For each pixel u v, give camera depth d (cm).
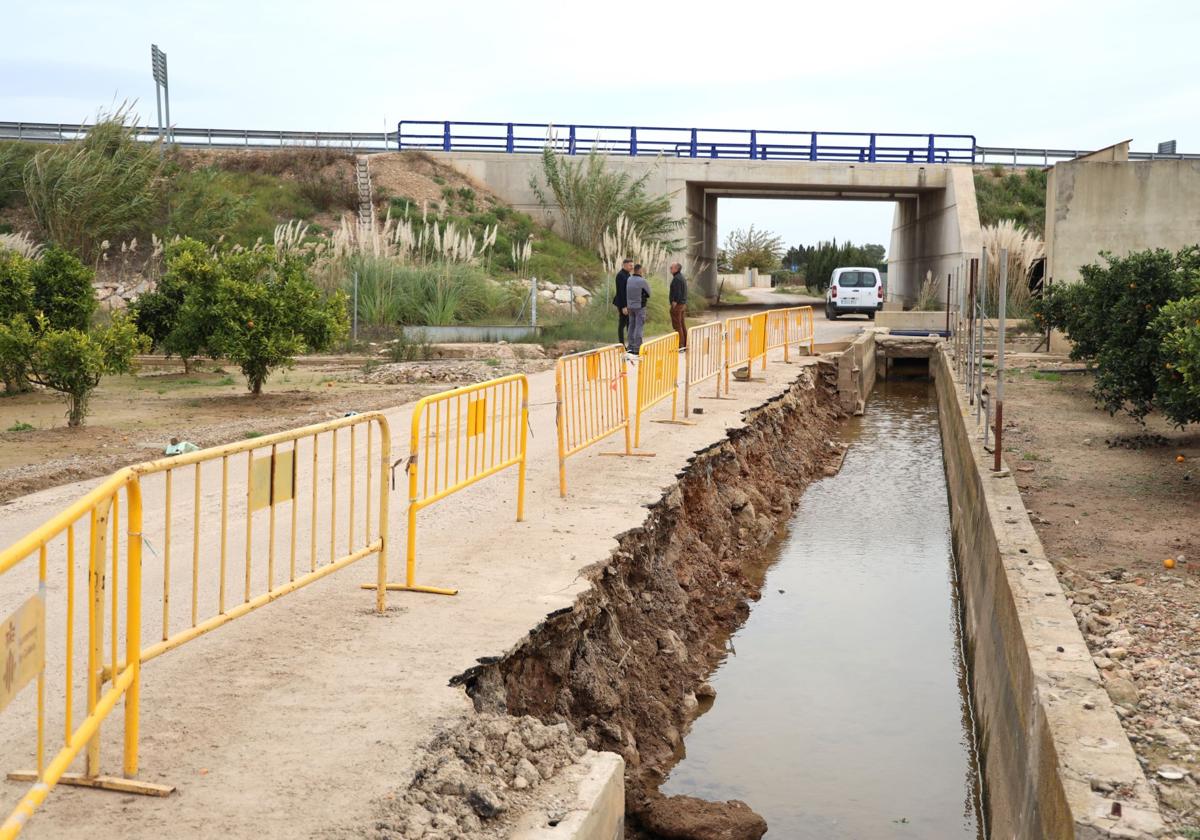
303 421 1527
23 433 1446
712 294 5356
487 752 484
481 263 3319
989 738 740
